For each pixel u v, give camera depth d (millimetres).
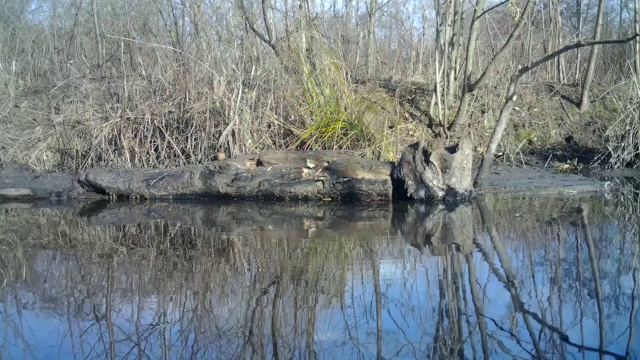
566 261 4762
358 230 6023
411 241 5500
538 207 7062
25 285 4484
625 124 10055
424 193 7480
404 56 12898
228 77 9281
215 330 3604
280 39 9852
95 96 9789
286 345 3373
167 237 5922
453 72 10242
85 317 3861
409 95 10938
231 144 8750
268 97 9234
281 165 7961
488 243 5375
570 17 15742
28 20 16109
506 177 9062
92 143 9227
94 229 6379
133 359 3230
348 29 12133
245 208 7547
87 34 14672
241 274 4625
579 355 3137
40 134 9852
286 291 4219
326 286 4293
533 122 11188
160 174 8250
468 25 12867
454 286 4211
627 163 9820
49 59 14258
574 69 13492
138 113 9133
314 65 9484
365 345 3297
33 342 3484
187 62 9398
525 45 11984
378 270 4617
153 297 4191
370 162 7723
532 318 3627
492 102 10852
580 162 10086
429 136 9656
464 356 3150
